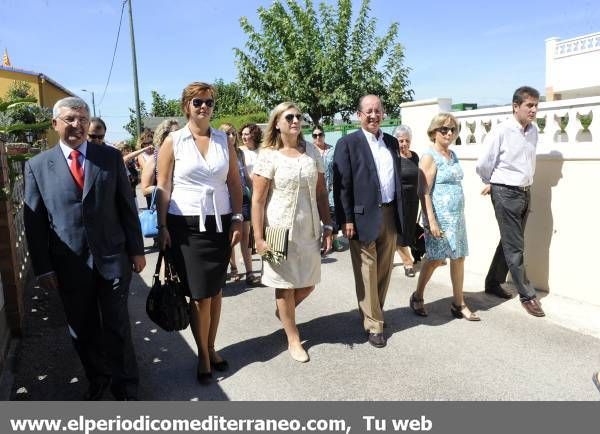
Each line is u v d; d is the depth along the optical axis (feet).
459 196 14.61
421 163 14.64
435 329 14.44
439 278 19.34
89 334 10.56
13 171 16.12
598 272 15.42
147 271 21.52
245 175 18.80
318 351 13.21
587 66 63.36
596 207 15.28
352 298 17.40
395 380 11.60
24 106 28.14
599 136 15.02
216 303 12.01
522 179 15.10
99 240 9.91
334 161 13.43
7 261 13.53
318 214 12.90
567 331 14.05
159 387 11.51
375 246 13.74
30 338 13.97
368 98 13.32
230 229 11.71
